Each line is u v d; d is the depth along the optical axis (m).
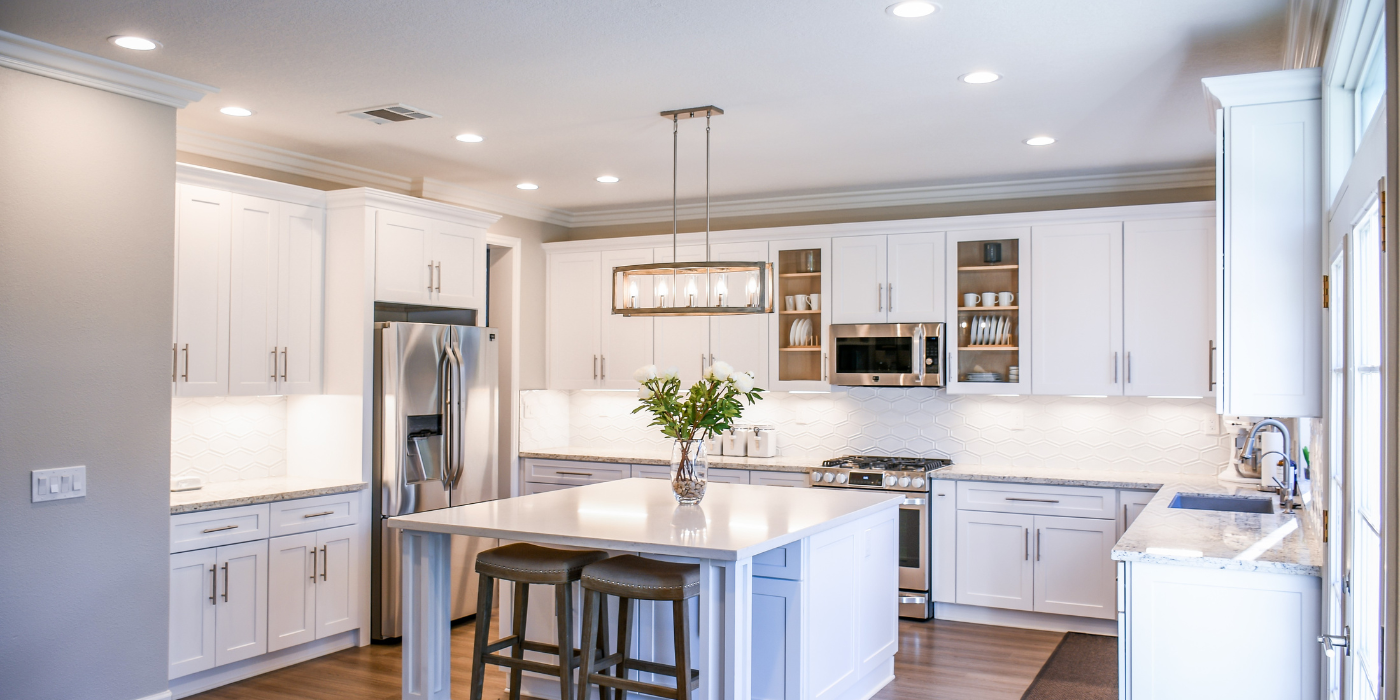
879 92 4.14
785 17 3.29
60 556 3.49
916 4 3.16
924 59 3.71
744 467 6.16
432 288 5.54
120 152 3.68
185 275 4.51
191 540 4.32
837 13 3.25
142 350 3.75
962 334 5.86
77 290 3.54
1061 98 4.21
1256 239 2.94
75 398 3.53
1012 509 5.49
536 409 7.00
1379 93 2.34
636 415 7.08
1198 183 5.61
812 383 6.24
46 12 3.24
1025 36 3.46
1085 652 4.99
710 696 3.34
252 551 4.59
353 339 5.15
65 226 3.51
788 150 5.21
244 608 4.56
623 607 3.80
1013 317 5.74
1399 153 1.42
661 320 6.67
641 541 3.36
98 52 3.65
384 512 5.16
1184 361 5.33
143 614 3.75
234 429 5.20
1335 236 2.63
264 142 5.05
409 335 5.23
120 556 3.67
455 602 5.63
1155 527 3.49
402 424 5.20
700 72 3.89
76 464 3.53
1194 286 5.30
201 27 3.40
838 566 4.05
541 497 4.44
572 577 3.64
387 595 5.18
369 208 5.14
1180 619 2.93
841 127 4.72
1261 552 2.97
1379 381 1.83
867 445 6.43
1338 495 2.64
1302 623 2.81
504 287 6.68
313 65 3.82
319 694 4.39
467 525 3.66
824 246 6.19
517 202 6.76
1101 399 5.86
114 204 3.66
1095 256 5.52
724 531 3.54
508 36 3.49
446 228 5.65
